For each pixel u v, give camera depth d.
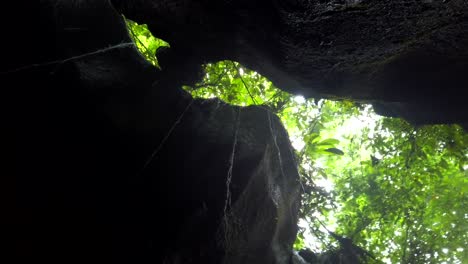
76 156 6.40
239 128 7.36
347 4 3.83
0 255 5.54
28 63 6.56
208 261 6.03
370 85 5.91
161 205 6.20
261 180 7.00
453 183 12.48
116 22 7.95
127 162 6.53
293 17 4.18
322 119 11.31
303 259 9.79
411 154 11.28
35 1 6.65
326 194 10.05
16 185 5.92
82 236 5.91
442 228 12.43
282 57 5.19
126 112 6.89
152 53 10.59
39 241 5.77
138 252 5.72
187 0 4.94
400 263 12.48
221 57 6.38
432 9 3.87
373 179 13.45
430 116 6.85
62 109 6.53
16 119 6.26
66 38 7.03
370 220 12.55
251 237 6.96
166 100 7.31
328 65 5.24
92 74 6.96
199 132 7.07
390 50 4.83
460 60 5.13
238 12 4.69
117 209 6.16
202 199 6.24
